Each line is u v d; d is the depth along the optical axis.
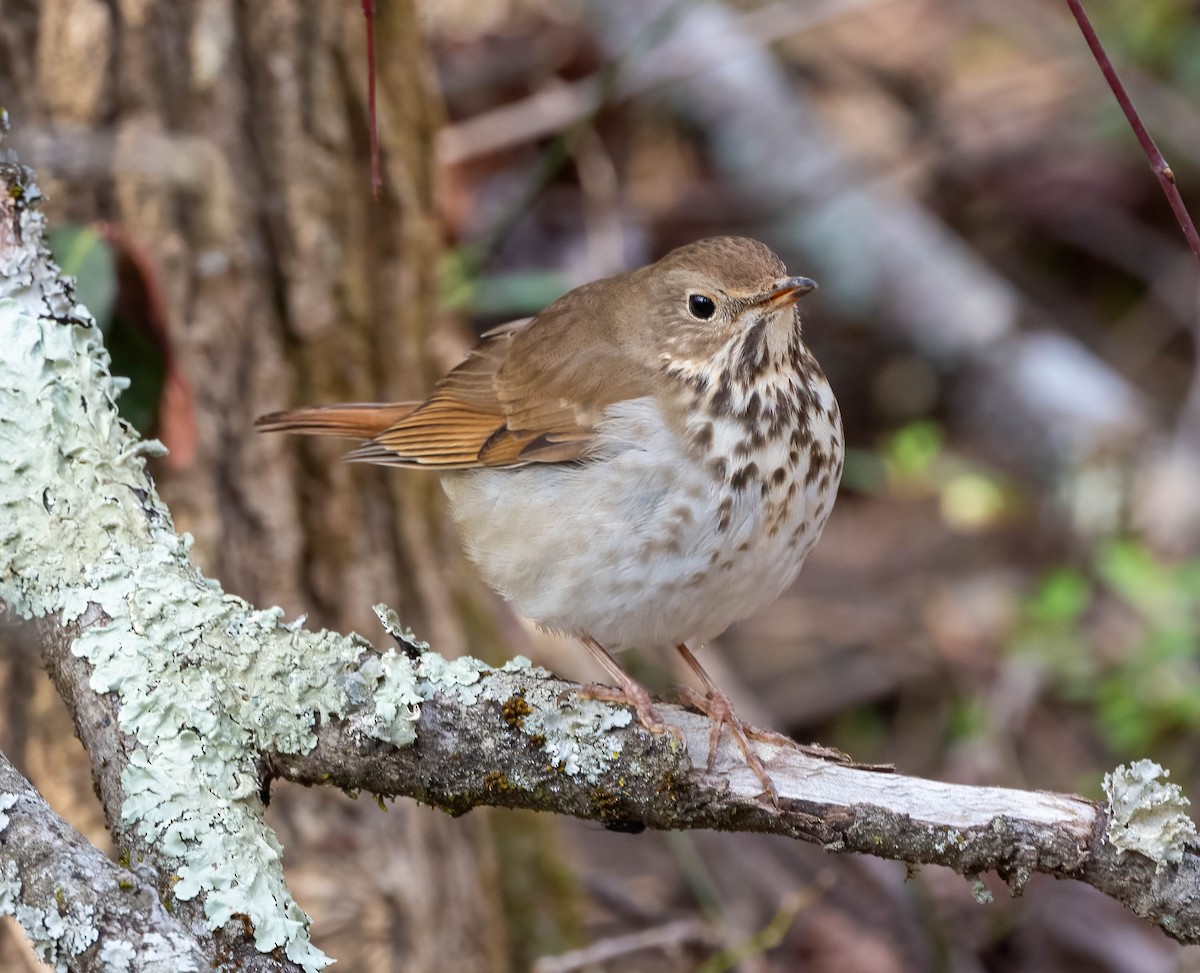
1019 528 15.83
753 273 8.52
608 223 15.08
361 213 10.56
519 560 8.77
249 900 6.10
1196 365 17.11
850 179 17.42
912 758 14.02
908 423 16.92
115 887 5.61
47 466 6.89
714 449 8.34
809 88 19.36
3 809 5.77
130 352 9.11
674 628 8.66
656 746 6.79
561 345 9.02
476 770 6.78
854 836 6.68
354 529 10.59
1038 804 6.57
